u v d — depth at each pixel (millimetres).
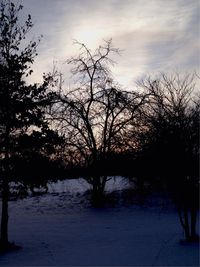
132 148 33688
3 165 20844
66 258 17016
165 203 34062
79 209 35750
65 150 34188
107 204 36438
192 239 19188
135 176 35062
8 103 20719
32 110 21422
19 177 21000
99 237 22219
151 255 16469
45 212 34688
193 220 19406
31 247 20234
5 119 20656
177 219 28094
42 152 21766
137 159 32781
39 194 40312
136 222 27797
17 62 21203
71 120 34750
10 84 21016
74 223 28562
